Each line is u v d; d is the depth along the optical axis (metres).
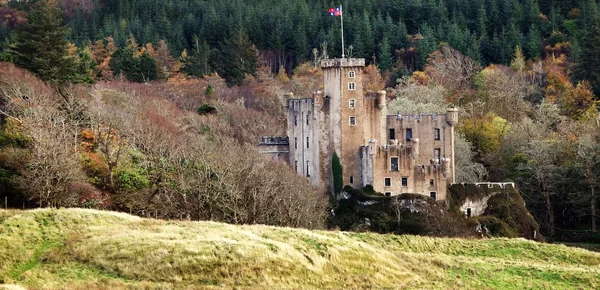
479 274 141.75
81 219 143.50
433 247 163.25
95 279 120.00
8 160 178.00
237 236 137.38
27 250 130.12
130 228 140.88
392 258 145.38
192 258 125.00
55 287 115.25
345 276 131.50
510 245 166.38
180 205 184.25
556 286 138.00
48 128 192.38
